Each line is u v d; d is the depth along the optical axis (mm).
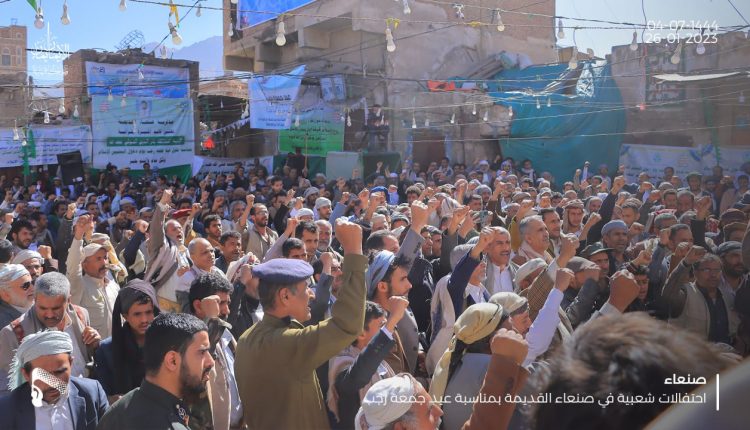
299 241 5387
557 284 3855
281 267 3256
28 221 7961
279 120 19703
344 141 19969
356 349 3818
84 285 5559
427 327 5656
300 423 3014
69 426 3318
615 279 3707
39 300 4125
